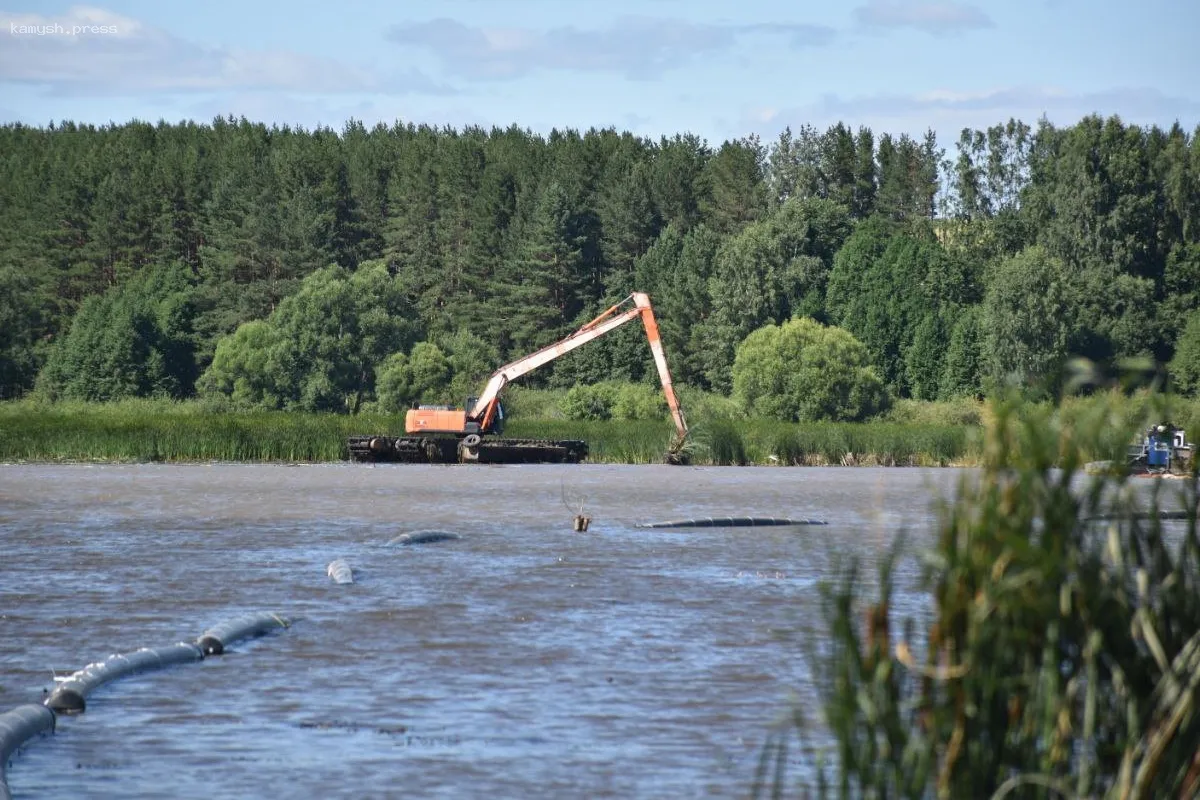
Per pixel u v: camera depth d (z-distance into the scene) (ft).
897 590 242.99
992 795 78.02
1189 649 78.69
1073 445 79.71
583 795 126.62
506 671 181.47
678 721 154.10
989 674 77.71
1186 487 85.46
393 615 228.84
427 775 133.28
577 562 306.14
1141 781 77.66
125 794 126.52
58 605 239.09
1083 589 78.79
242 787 128.98
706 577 278.67
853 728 81.51
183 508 457.68
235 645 199.93
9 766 135.23
